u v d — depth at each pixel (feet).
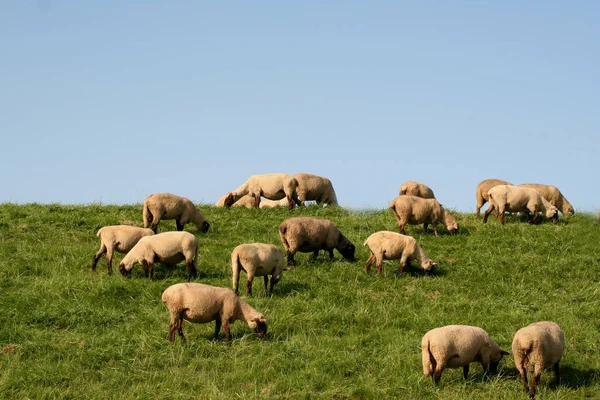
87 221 82.79
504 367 51.62
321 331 57.82
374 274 70.18
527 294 67.82
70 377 49.60
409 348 54.60
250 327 54.34
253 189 94.94
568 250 78.64
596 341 57.00
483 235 82.28
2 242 74.69
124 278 65.46
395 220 88.38
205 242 78.07
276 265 63.31
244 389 48.32
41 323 57.00
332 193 98.58
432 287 67.77
